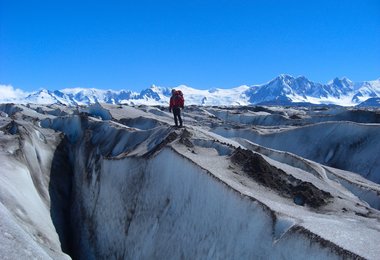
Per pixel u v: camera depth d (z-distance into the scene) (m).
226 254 15.02
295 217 13.59
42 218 24.17
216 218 16.53
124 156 28.50
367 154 37.56
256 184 18.03
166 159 22.61
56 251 19.64
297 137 43.97
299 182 18.50
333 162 39.47
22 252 11.90
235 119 72.94
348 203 17.45
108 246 24.53
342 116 57.75
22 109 63.44
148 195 22.83
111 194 27.09
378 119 54.44
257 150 30.61
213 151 22.95
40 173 31.95
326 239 11.68
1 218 13.41
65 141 40.88
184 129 26.94
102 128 39.22
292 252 12.38
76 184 33.72
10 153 29.06
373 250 11.12
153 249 19.83
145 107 67.19
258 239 13.92
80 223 28.70
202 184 18.25
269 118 66.94
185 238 17.91
